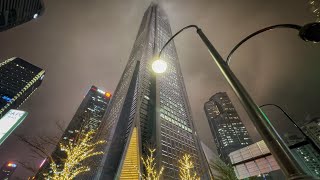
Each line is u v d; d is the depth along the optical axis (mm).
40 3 82188
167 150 65688
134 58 130625
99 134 76562
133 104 86562
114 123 80875
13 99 140750
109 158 62219
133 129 66375
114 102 116812
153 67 6418
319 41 3541
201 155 77312
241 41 4336
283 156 2057
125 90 99500
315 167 94000
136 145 60344
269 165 12727
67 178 16375
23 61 168250
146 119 78875
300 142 10180
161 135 70812
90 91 169750
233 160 14781
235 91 2990
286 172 1970
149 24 154375
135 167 51969
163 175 53531
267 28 4121
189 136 86312
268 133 2299
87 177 61812
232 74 3236
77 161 17547
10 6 66438
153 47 128125
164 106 88500
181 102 107312
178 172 58969
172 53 146625
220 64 3543
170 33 177375
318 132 99188
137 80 102000
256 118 2504
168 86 107062
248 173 13594
